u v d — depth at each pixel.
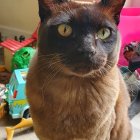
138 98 0.31
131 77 0.31
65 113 0.17
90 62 0.16
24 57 0.34
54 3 0.17
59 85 0.17
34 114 0.18
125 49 0.34
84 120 0.18
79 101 0.17
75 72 0.16
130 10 0.36
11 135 0.27
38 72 0.17
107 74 0.17
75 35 0.16
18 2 0.46
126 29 0.34
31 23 0.46
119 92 0.20
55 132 0.18
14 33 0.48
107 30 0.16
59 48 0.16
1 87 0.32
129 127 0.23
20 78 0.30
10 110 0.29
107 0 0.17
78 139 0.18
